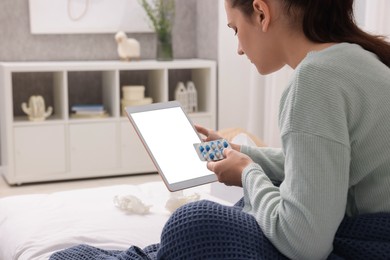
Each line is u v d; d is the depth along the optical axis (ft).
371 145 3.20
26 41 12.44
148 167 12.27
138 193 6.38
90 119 11.74
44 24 12.42
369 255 3.26
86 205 5.84
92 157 11.85
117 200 5.78
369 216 3.33
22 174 11.40
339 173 3.08
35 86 12.57
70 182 11.73
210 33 12.98
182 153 4.22
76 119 11.68
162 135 4.27
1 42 12.25
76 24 12.62
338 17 3.40
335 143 3.07
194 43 13.76
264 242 3.28
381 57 3.42
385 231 3.28
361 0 9.56
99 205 5.86
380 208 3.31
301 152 3.09
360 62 3.21
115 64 11.76
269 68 3.61
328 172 3.06
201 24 13.39
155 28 12.63
